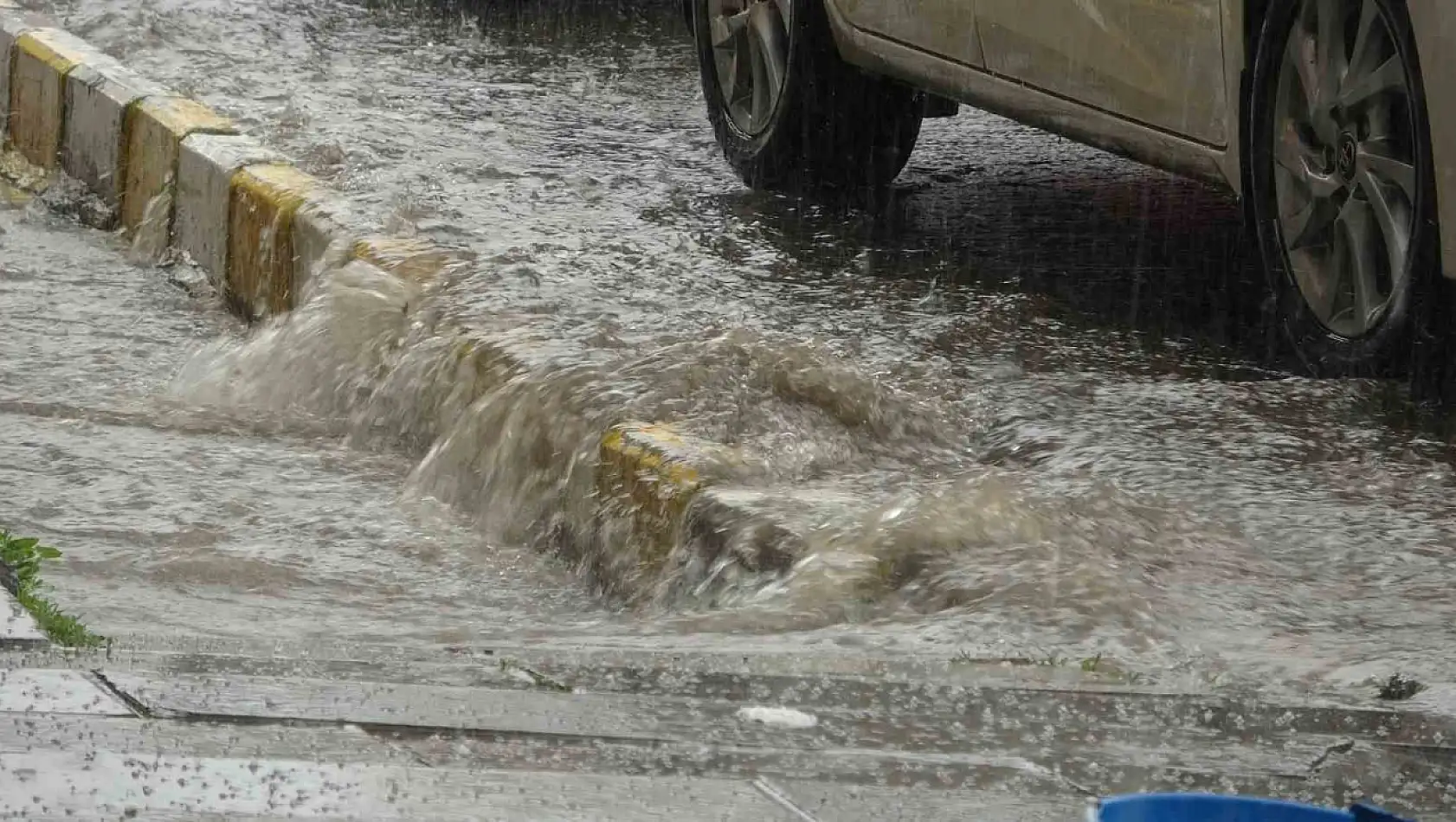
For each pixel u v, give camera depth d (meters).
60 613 6.78
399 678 5.87
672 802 4.55
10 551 7.75
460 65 20.61
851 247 14.32
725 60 16.33
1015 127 18.78
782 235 14.58
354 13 23.19
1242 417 10.66
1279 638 7.48
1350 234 10.97
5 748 4.56
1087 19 12.70
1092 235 14.86
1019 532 8.27
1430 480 9.70
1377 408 10.75
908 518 8.26
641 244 14.04
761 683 6.02
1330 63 11.02
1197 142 12.04
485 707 5.46
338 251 13.23
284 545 9.80
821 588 7.86
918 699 5.87
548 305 11.88
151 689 5.27
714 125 16.52
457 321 11.61
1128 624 7.46
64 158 18.02
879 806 4.66
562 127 17.97
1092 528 8.52
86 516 10.09
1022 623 7.40
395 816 4.27
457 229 13.84
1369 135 10.82
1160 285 13.52
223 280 14.94
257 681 5.46
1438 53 10.18
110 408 12.23
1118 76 12.53
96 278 15.52
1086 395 11.05
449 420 11.09
